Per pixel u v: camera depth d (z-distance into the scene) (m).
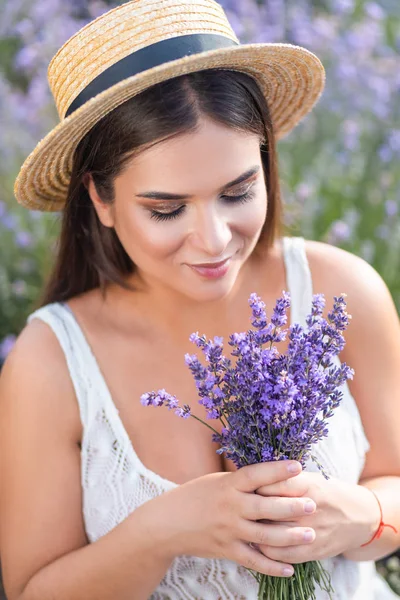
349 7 5.74
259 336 1.73
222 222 1.89
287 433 1.79
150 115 1.82
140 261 2.04
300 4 5.95
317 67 2.20
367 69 5.25
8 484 2.23
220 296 1.99
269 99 2.31
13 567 2.24
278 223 2.33
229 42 1.99
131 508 2.23
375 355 2.35
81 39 1.99
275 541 1.87
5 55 6.30
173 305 2.30
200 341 1.72
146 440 2.28
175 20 1.93
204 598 2.25
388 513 2.16
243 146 1.86
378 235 4.36
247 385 1.70
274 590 1.93
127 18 1.94
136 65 1.92
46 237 4.28
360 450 2.34
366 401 2.37
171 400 1.75
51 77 2.14
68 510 2.23
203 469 2.26
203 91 1.83
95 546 2.12
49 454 2.22
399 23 6.42
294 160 4.95
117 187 1.96
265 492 1.90
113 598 2.13
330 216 4.59
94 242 2.34
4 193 4.76
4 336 4.33
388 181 4.61
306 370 1.71
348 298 2.36
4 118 4.98
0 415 2.27
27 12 5.82
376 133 5.29
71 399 2.26
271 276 2.41
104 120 1.92
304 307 2.38
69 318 2.35
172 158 1.83
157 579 2.11
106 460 2.24
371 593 2.47
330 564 2.29
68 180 2.33
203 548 1.99
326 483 2.02
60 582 2.14
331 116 5.21
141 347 2.34
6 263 4.50
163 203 1.88
